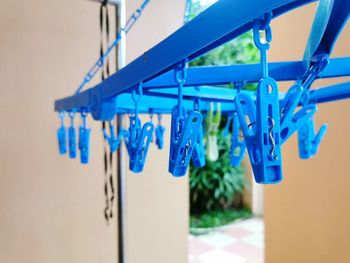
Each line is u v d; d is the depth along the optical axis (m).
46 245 1.16
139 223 1.33
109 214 1.15
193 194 3.49
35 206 1.13
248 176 3.58
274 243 1.38
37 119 1.11
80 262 1.22
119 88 0.52
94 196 1.23
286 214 1.31
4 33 1.04
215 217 3.38
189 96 0.68
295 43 1.22
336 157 1.10
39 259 1.14
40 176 1.13
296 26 1.22
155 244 1.37
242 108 0.32
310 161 1.20
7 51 1.05
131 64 0.48
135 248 1.32
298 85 0.38
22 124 1.09
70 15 1.14
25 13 1.07
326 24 0.33
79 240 1.21
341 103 1.08
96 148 1.22
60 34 1.13
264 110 0.29
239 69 0.57
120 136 0.82
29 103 1.10
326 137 1.13
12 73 1.07
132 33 1.17
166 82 0.53
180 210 1.43
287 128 0.36
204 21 0.32
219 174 3.44
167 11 1.12
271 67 0.56
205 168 3.40
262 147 0.29
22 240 1.11
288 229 1.30
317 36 0.37
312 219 1.20
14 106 1.08
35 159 1.12
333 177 1.11
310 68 0.42
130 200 1.30
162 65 0.39
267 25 0.29
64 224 1.18
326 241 1.14
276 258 1.37
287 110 0.36
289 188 1.29
